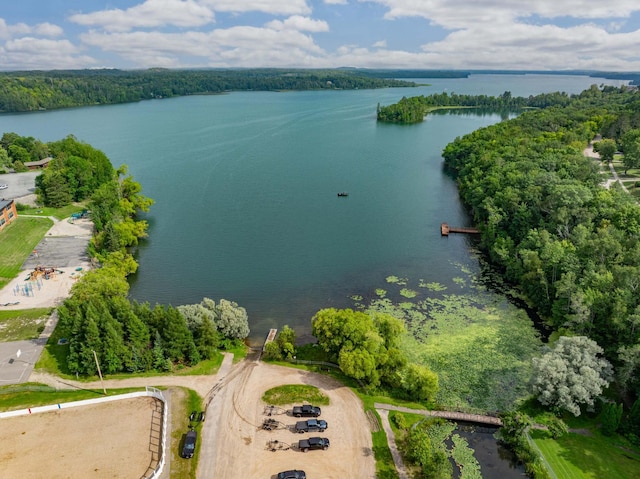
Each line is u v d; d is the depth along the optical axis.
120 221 143.50
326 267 128.12
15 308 101.94
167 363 80.94
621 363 76.81
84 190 177.88
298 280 120.88
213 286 118.31
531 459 62.47
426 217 168.62
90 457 61.53
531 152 181.38
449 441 67.69
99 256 123.88
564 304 90.69
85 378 78.81
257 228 157.25
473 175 179.62
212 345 85.75
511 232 130.38
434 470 58.97
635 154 178.12
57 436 65.06
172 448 63.66
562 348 73.44
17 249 133.62
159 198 187.50
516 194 134.25
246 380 79.00
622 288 81.94
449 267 127.38
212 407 72.25
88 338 77.19
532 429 68.19
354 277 122.12
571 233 115.88
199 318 86.94
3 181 197.75
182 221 163.62
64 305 87.69
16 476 58.22
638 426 66.31
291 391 76.19
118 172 192.75
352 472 60.84
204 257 135.25
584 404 71.81
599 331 81.62
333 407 72.69
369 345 78.25
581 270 94.19
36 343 88.94
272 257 134.88
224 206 178.88
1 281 114.88
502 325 97.94
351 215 170.25
